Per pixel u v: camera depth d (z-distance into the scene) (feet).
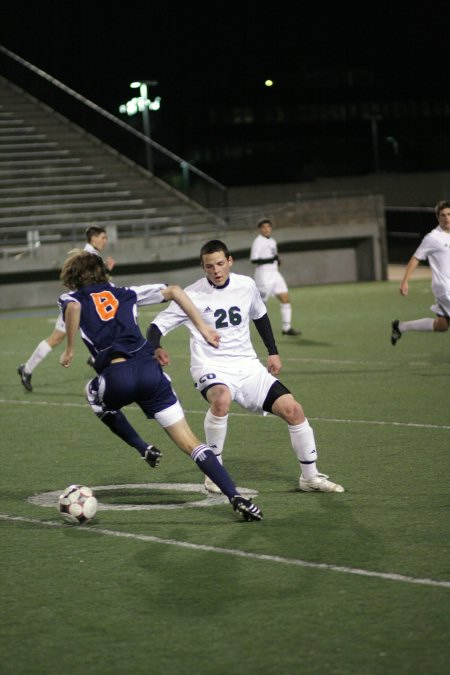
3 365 161.17
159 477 82.07
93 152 352.08
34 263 278.87
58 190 328.90
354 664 43.16
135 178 344.90
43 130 356.18
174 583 54.65
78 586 54.95
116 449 94.02
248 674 42.60
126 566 58.13
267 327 74.18
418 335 180.96
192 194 332.80
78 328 67.77
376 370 139.85
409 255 380.99
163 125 454.81
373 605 50.01
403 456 85.81
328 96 475.72
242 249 315.58
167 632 47.62
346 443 92.22
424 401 113.09
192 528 65.82
